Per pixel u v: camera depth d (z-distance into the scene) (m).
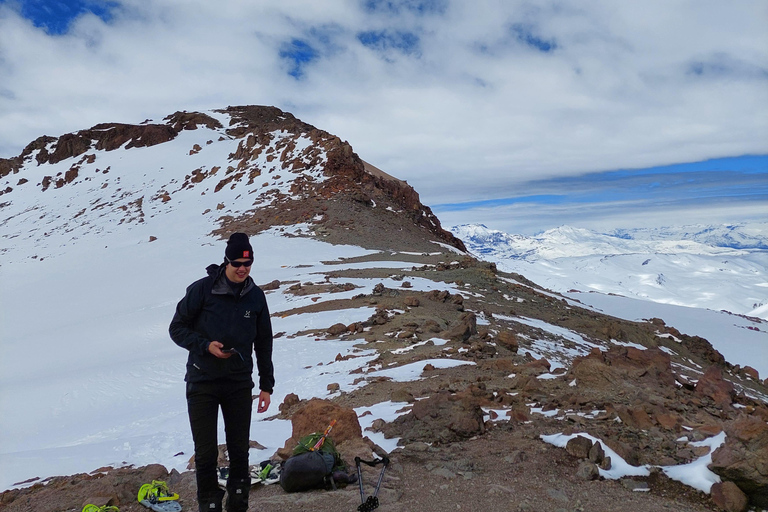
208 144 134.88
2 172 148.25
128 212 97.75
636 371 9.87
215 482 4.78
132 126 147.00
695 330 57.47
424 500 5.26
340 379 15.19
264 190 85.81
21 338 40.75
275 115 179.62
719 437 5.70
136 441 10.14
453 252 64.31
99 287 56.91
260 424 11.08
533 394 8.91
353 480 5.80
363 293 33.53
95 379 23.70
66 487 6.98
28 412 20.45
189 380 4.77
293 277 43.66
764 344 54.19
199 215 84.19
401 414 8.82
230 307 4.73
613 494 5.14
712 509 4.82
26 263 80.62
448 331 20.17
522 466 5.86
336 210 72.94
